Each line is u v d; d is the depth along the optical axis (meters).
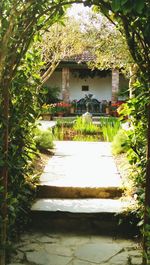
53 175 5.43
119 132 7.56
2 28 2.71
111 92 19.97
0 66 2.59
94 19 8.20
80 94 20.28
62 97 19.16
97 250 3.71
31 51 3.69
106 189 4.81
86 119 13.20
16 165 3.62
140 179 3.66
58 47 10.30
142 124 3.54
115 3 2.28
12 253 3.58
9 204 3.31
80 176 5.40
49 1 3.11
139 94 3.28
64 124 13.61
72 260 3.49
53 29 9.89
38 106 4.09
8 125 3.30
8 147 3.45
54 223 4.29
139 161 3.67
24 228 4.25
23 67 3.65
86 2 2.90
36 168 5.71
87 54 17.58
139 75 3.29
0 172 3.25
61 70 19.94
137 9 2.29
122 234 4.14
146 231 2.91
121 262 3.45
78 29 10.02
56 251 3.68
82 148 8.10
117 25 3.17
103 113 18.58
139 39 2.95
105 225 4.21
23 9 2.57
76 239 4.00
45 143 7.41
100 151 7.70
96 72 19.86
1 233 3.19
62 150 7.76
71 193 4.80
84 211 4.25
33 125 4.32
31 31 3.08
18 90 3.56
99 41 8.19
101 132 11.95
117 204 4.48
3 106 3.13
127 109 3.52
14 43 2.92
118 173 5.59
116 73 17.98
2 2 2.64
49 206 4.42
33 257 3.54
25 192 3.93
